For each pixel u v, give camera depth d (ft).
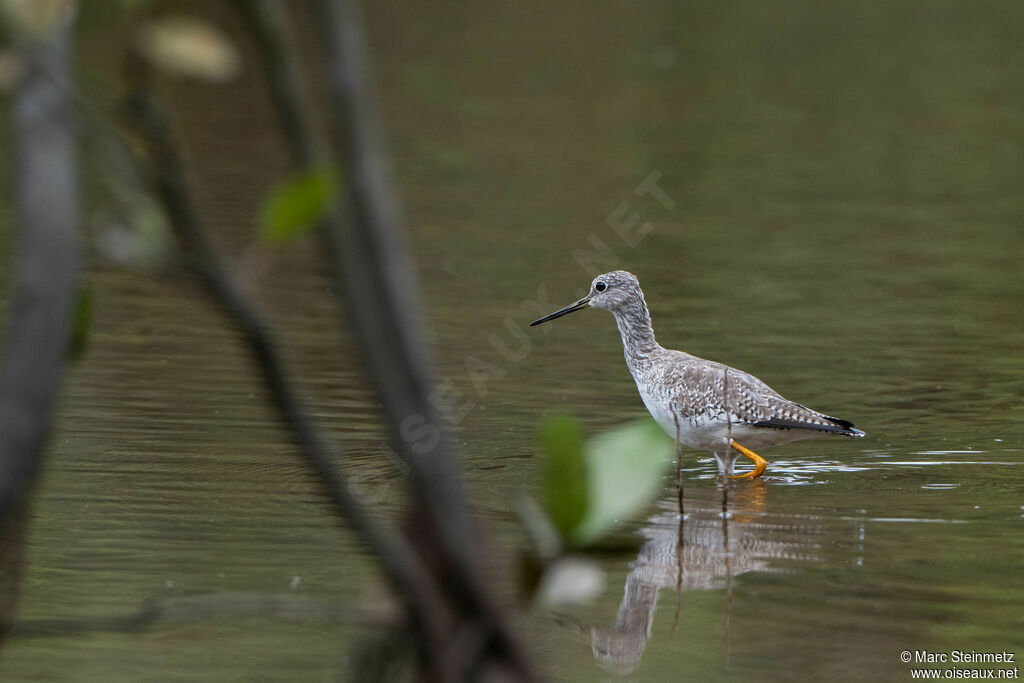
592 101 137.08
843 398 56.39
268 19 6.21
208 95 128.06
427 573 7.36
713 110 135.13
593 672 29.45
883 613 32.96
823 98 142.10
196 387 54.85
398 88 138.92
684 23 183.32
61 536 37.63
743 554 37.76
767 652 30.68
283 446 47.39
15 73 6.59
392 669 8.34
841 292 76.13
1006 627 32.07
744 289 76.38
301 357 59.57
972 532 39.78
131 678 28.30
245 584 34.04
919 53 166.61
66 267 6.46
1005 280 79.36
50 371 6.33
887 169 112.88
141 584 33.91
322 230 6.52
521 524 38.06
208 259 6.72
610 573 36.11
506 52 161.07
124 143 6.69
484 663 7.39
